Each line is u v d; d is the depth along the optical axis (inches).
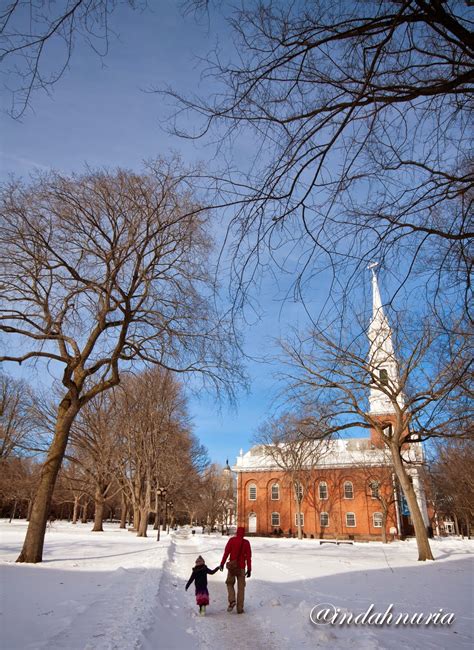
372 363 901.8
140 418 1563.7
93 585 441.4
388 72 181.3
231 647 275.7
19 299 685.3
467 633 308.8
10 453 2123.5
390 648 256.2
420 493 1877.5
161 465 1742.1
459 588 517.3
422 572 679.1
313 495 2709.2
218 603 426.9
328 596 449.1
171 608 387.9
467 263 203.8
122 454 1717.5
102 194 639.8
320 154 172.7
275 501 2815.0
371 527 2532.0
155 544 1107.3
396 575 634.2
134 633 262.2
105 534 1689.2
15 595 370.3
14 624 275.6
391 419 1095.0
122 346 693.9
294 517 2738.7
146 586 442.0
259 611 383.2
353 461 2448.3
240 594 384.5
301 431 876.0
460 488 1610.5
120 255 641.6
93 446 1647.4
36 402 1619.1
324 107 173.5
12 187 627.8
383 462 1993.1
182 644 278.7
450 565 795.4
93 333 709.3
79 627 274.5
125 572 545.0
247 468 2915.8
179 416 1753.2
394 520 2492.6
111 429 1562.5
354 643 269.0
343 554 1040.2
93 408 1608.0
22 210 627.2
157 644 267.1
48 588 412.8
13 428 1882.4
